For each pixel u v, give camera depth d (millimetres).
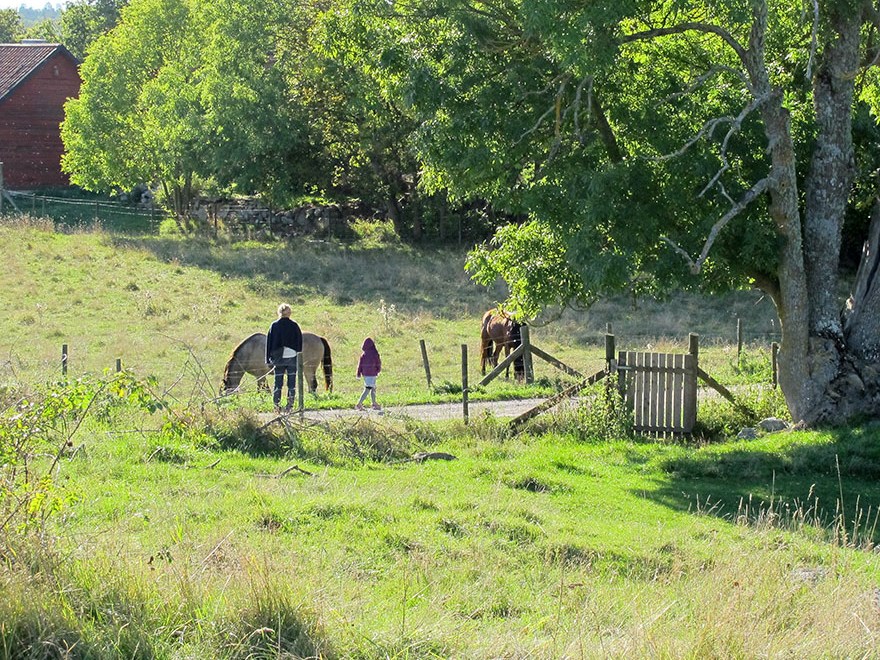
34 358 27453
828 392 19109
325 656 6758
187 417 10281
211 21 55781
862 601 8109
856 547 12023
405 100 17969
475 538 11211
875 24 18672
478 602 8695
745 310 39562
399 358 31484
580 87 16766
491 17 18016
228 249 49031
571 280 20203
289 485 13523
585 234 17547
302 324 35719
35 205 61688
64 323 34312
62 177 69000
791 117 19250
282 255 47688
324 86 51344
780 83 20516
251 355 24828
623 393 20297
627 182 17609
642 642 6941
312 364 25969
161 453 14906
